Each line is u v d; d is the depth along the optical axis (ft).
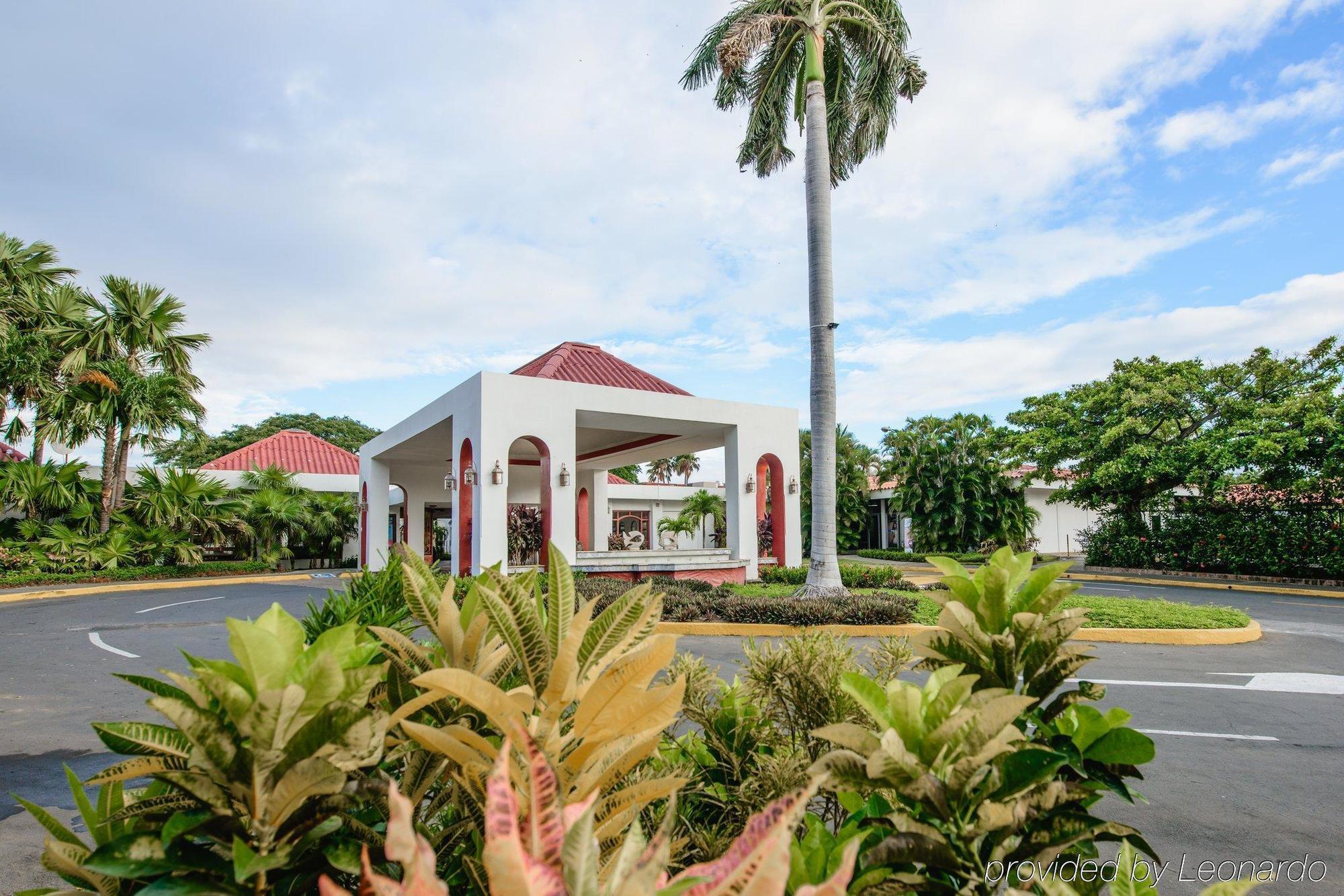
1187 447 63.87
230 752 3.43
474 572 40.63
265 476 74.90
